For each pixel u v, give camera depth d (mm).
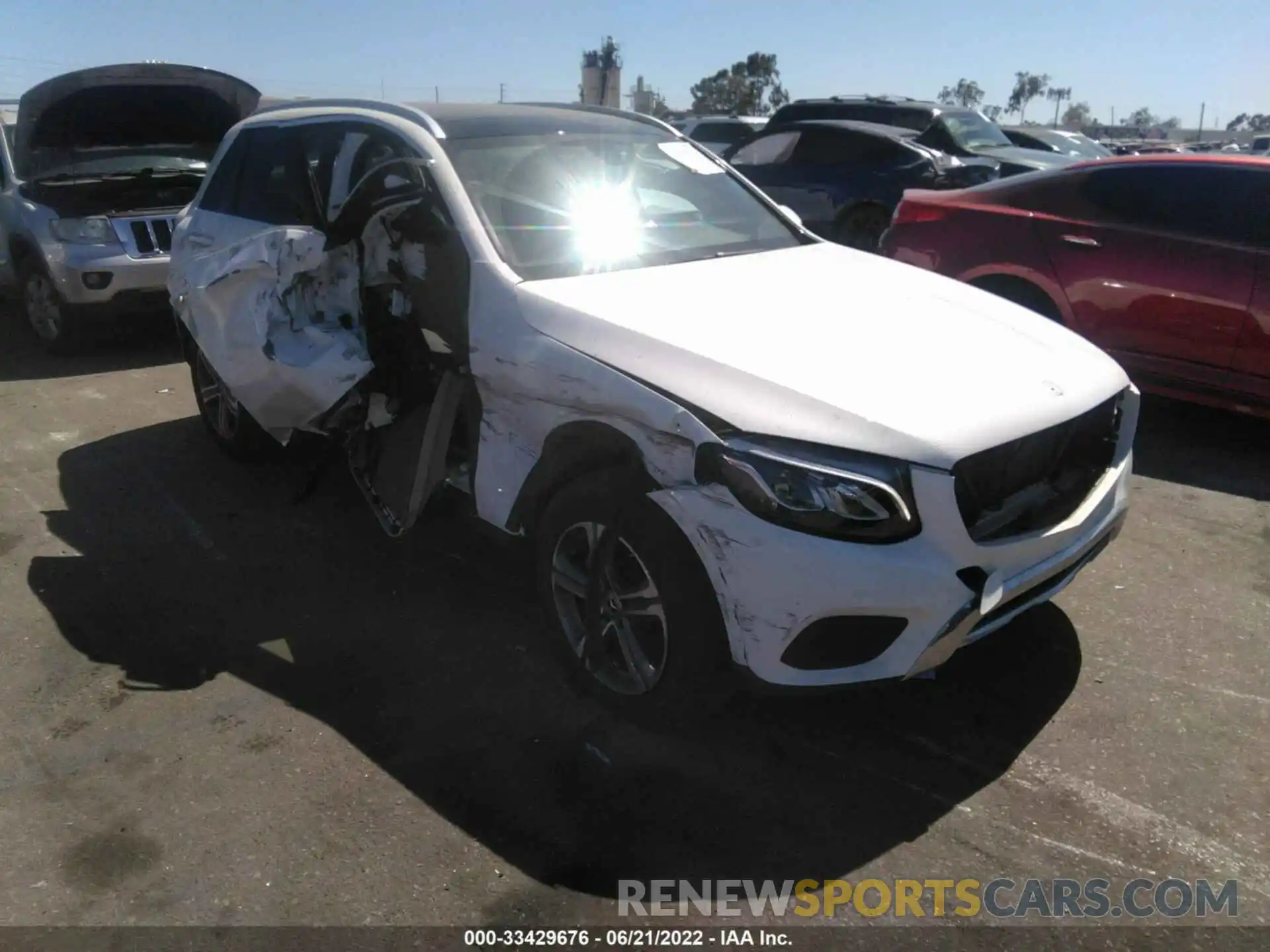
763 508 2705
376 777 3002
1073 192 5871
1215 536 4527
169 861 2691
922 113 12883
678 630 2912
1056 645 3648
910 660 2754
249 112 7977
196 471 5328
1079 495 3205
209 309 4320
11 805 2906
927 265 6402
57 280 7223
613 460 3148
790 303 3510
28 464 5457
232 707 3348
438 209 3830
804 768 3025
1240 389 5344
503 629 3793
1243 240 5266
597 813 2854
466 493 3832
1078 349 3480
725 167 4762
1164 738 3145
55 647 3709
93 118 7641
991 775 2990
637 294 3477
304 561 4332
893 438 2703
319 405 3980
